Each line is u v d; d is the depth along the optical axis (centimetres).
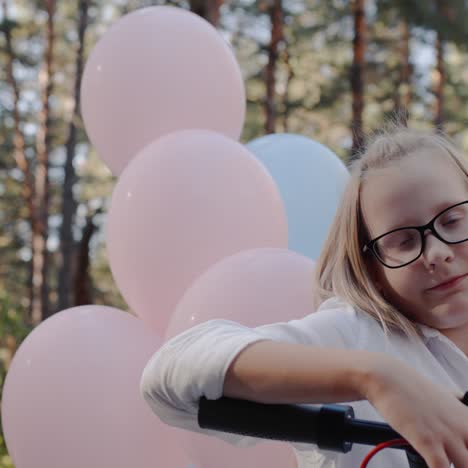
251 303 203
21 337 559
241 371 83
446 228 106
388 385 75
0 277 1536
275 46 1189
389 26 1330
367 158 114
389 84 1409
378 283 113
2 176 1497
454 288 104
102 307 238
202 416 85
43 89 1384
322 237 292
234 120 297
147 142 280
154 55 281
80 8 1447
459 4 1110
